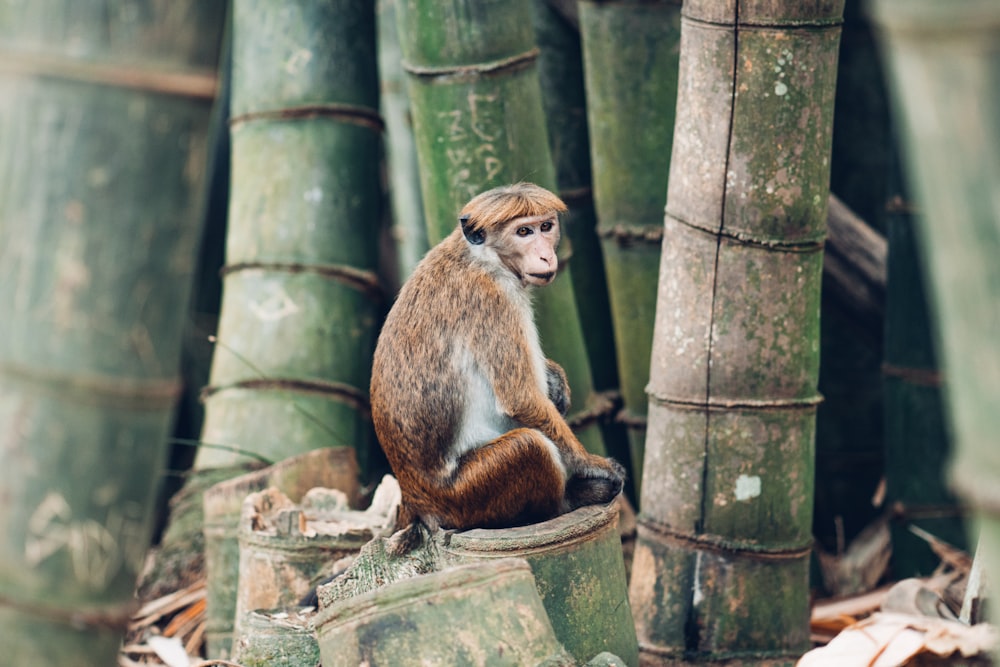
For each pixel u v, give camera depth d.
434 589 5.88
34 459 5.42
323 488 8.79
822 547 11.55
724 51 7.40
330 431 9.87
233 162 10.36
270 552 7.89
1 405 5.42
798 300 7.65
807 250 7.61
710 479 7.83
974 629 5.74
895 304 10.16
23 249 5.32
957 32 3.86
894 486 10.38
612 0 9.44
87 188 5.28
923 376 10.00
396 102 12.40
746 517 7.82
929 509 10.12
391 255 15.21
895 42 4.09
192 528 10.00
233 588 8.70
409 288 7.56
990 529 4.22
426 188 8.93
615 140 9.62
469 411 7.37
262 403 9.88
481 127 8.59
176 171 5.43
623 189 9.66
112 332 5.39
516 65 8.62
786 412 7.76
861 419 11.45
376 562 7.07
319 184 9.97
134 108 5.29
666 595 8.02
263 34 10.08
